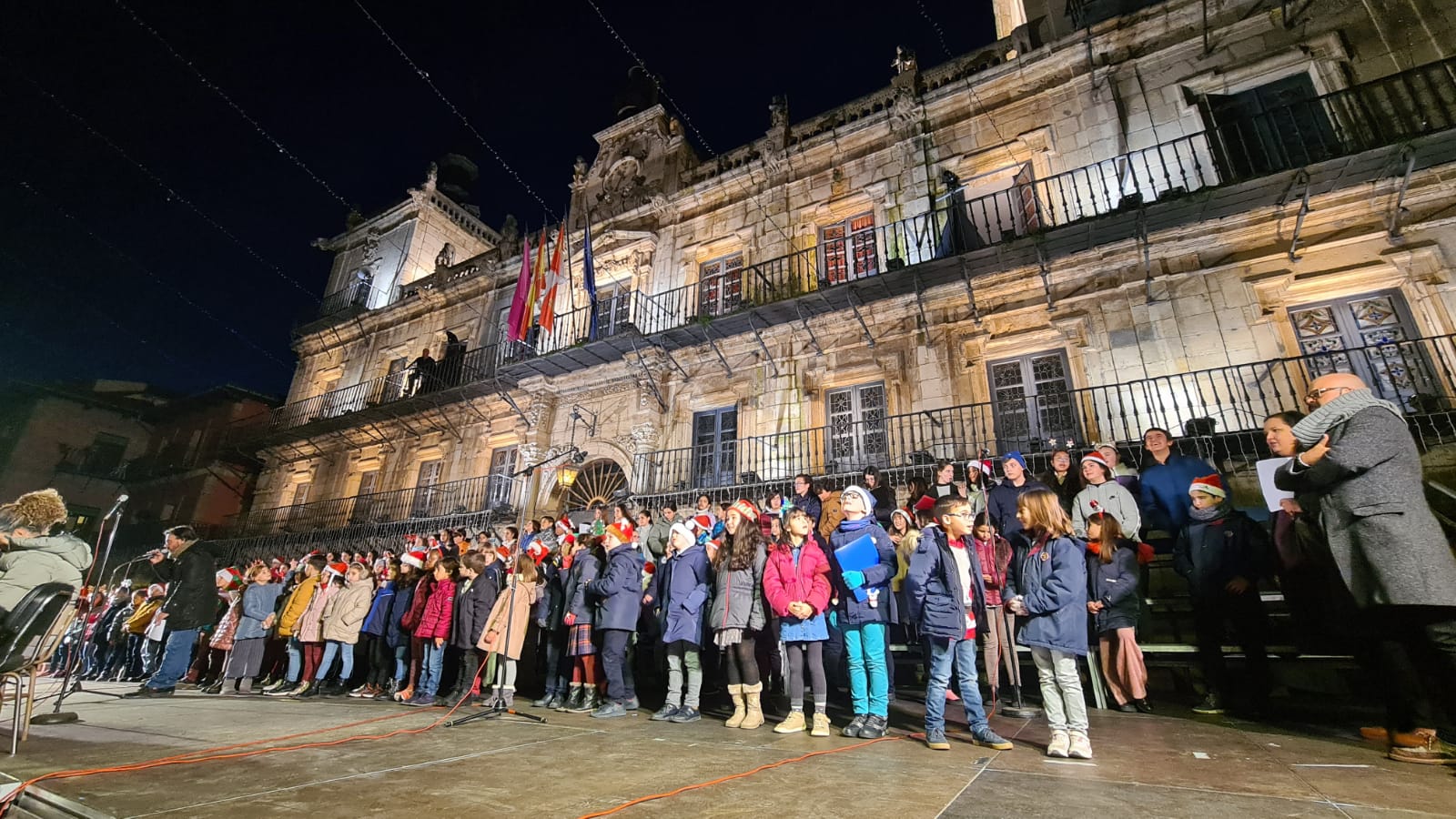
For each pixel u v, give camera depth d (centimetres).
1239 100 973
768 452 1152
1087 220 884
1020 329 1020
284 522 1856
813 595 442
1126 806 247
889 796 264
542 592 677
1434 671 313
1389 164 775
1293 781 285
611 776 304
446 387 1661
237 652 764
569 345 1421
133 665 1018
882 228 1161
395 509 1659
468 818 237
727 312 1166
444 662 730
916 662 672
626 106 1805
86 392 2583
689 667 519
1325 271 847
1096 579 517
